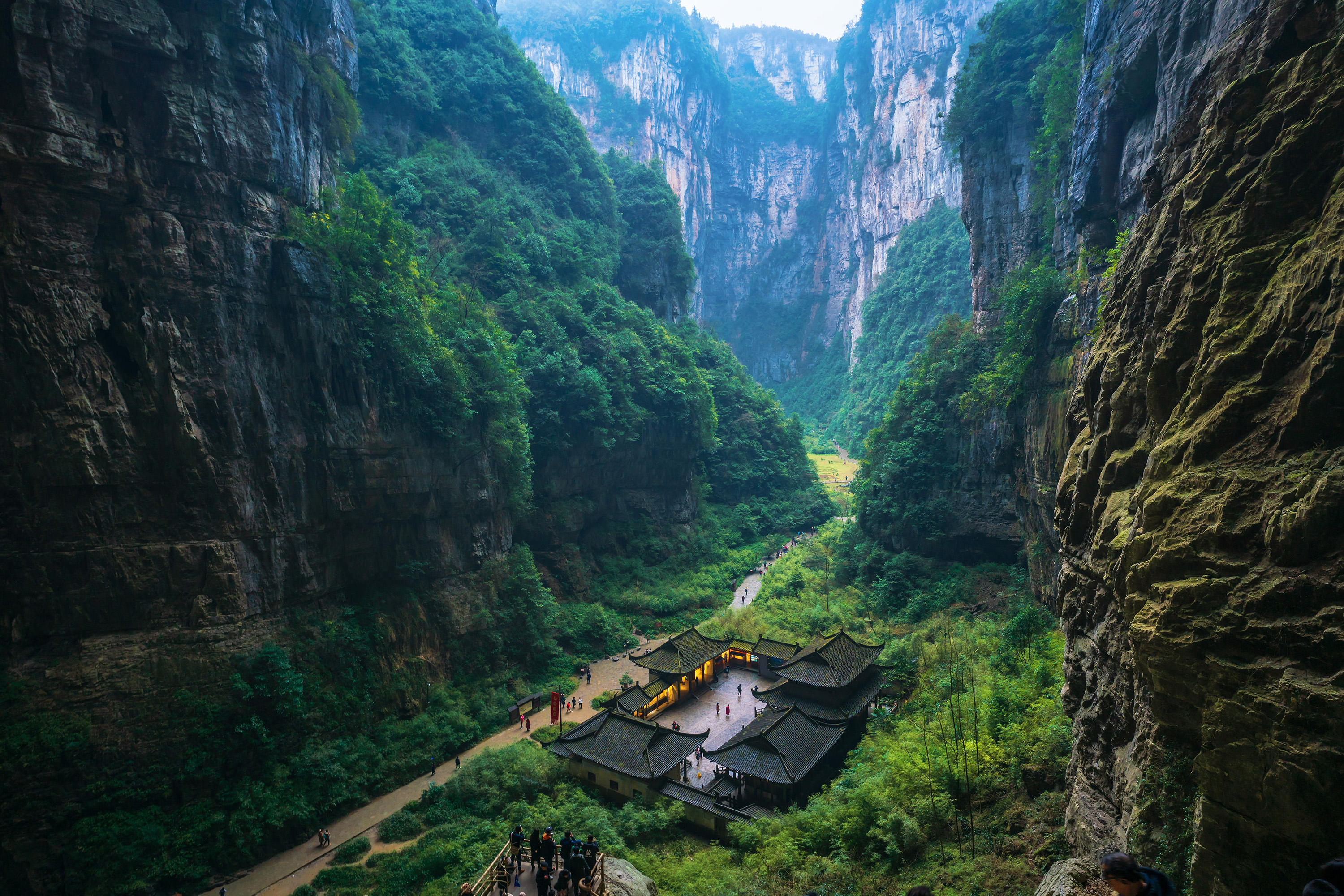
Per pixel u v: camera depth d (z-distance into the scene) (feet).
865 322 572.51
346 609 148.66
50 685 105.91
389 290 159.33
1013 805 84.89
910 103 596.70
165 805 111.14
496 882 61.77
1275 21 50.19
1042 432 155.84
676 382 273.13
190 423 119.85
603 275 308.60
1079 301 138.72
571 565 229.45
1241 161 49.03
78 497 111.34
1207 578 39.52
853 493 305.94
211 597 121.19
